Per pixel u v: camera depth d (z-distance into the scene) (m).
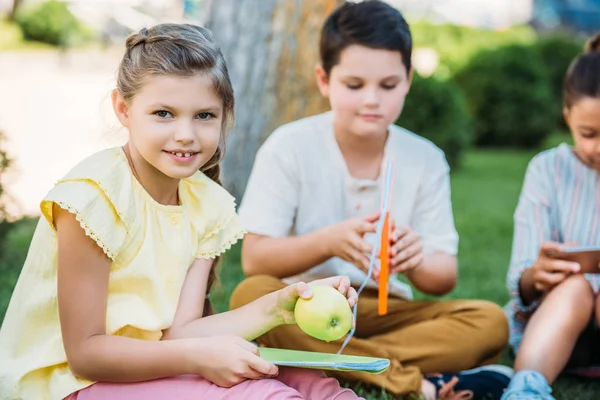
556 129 13.03
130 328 2.04
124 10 20.16
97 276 1.94
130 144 2.07
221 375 1.88
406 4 26.19
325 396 2.00
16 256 4.21
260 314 2.06
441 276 2.85
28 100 12.47
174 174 1.98
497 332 2.64
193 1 12.46
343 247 2.59
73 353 1.93
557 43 13.17
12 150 8.03
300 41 5.15
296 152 2.84
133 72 1.96
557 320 2.53
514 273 2.92
